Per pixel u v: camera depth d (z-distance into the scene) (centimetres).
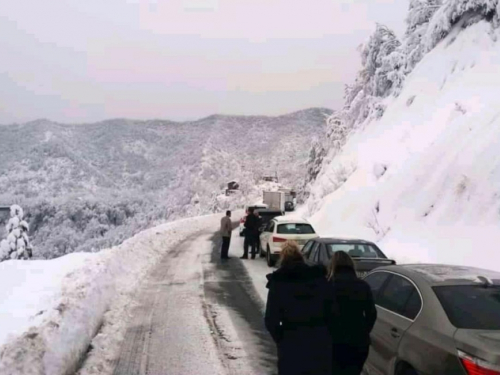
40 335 520
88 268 1012
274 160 18538
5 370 418
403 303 509
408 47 4244
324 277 419
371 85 4947
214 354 715
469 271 532
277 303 405
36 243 10194
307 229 1688
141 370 645
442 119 2809
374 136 3569
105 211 11169
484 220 1481
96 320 813
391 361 486
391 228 1873
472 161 1761
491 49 3131
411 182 2011
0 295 1052
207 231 3709
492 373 360
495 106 2019
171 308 1017
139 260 1617
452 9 3712
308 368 389
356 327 454
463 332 406
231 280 1378
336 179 3341
